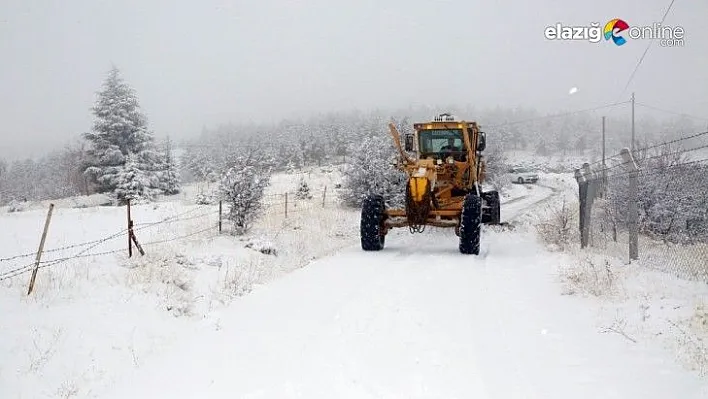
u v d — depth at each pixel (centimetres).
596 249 1152
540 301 775
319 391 485
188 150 9238
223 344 631
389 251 1246
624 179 1217
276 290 873
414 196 1173
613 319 678
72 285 809
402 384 494
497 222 1620
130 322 711
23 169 7750
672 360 545
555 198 2845
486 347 586
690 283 820
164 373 560
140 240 1279
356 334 630
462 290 834
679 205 1181
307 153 7850
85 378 569
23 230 1531
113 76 3894
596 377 508
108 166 3853
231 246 1254
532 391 477
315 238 1445
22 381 544
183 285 891
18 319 664
